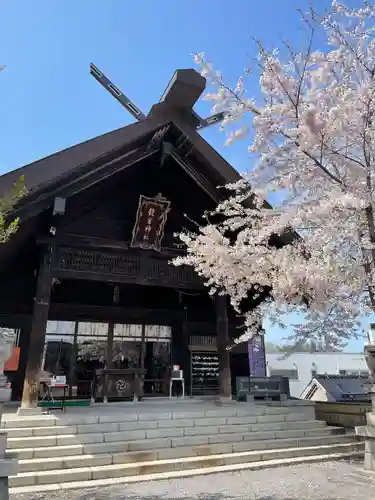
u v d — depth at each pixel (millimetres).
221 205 6812
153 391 12039
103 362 11641
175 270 10305
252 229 6387
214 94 5488
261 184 5582
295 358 30641
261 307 6391
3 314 10289
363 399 15797
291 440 7652
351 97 4684
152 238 9938
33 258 10305
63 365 11133
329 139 5027
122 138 8648
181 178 10766
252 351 13156
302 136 4746
